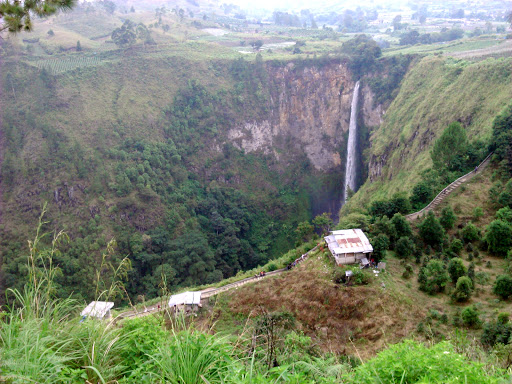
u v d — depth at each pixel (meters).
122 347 7.04
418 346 6.64
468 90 50.16
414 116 59.66
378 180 62.34
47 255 7.88
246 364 7.29
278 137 81.75
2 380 5.14
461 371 5.62
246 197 73.25
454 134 38.09
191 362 6.29
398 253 29.14
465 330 20.25
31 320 6.81
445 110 52.12
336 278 26.97
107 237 52.00
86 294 44.44
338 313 24.58
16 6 10.55
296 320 24.94
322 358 9.48
